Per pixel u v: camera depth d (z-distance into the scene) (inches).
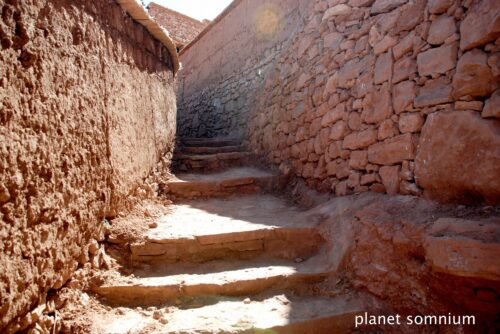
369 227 97.7
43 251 67.5
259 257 111.7
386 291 87.1
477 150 80.5
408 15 110.0
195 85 389.4
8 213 57.1
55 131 72.9
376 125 116.7
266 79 229.3
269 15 256.2
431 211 87.9
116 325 75.9
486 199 79.0
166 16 451.2
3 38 57.2
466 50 86.8
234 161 217.6
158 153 167.6
